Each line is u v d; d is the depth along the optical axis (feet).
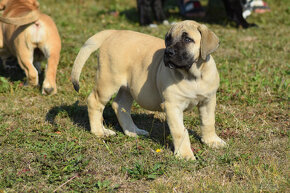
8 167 16.53
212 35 15.51
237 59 30.37
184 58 15.19
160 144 18.51
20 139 18.84
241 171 15.55
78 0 51.57
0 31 26.30
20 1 25.91
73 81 19.21
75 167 16.28
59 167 16.53
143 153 17.49
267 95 23.93
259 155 17.08
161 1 42.68
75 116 21.90
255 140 18.56
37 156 17.24
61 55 31.01
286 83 24.63
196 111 21.98
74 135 19.29
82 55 19.01
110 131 19.72
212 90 16.55
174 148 17.15
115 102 19.88
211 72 16.24
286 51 32.22
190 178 15.49
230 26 40.37
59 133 19.61
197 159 16.99
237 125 20.17
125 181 15.51
